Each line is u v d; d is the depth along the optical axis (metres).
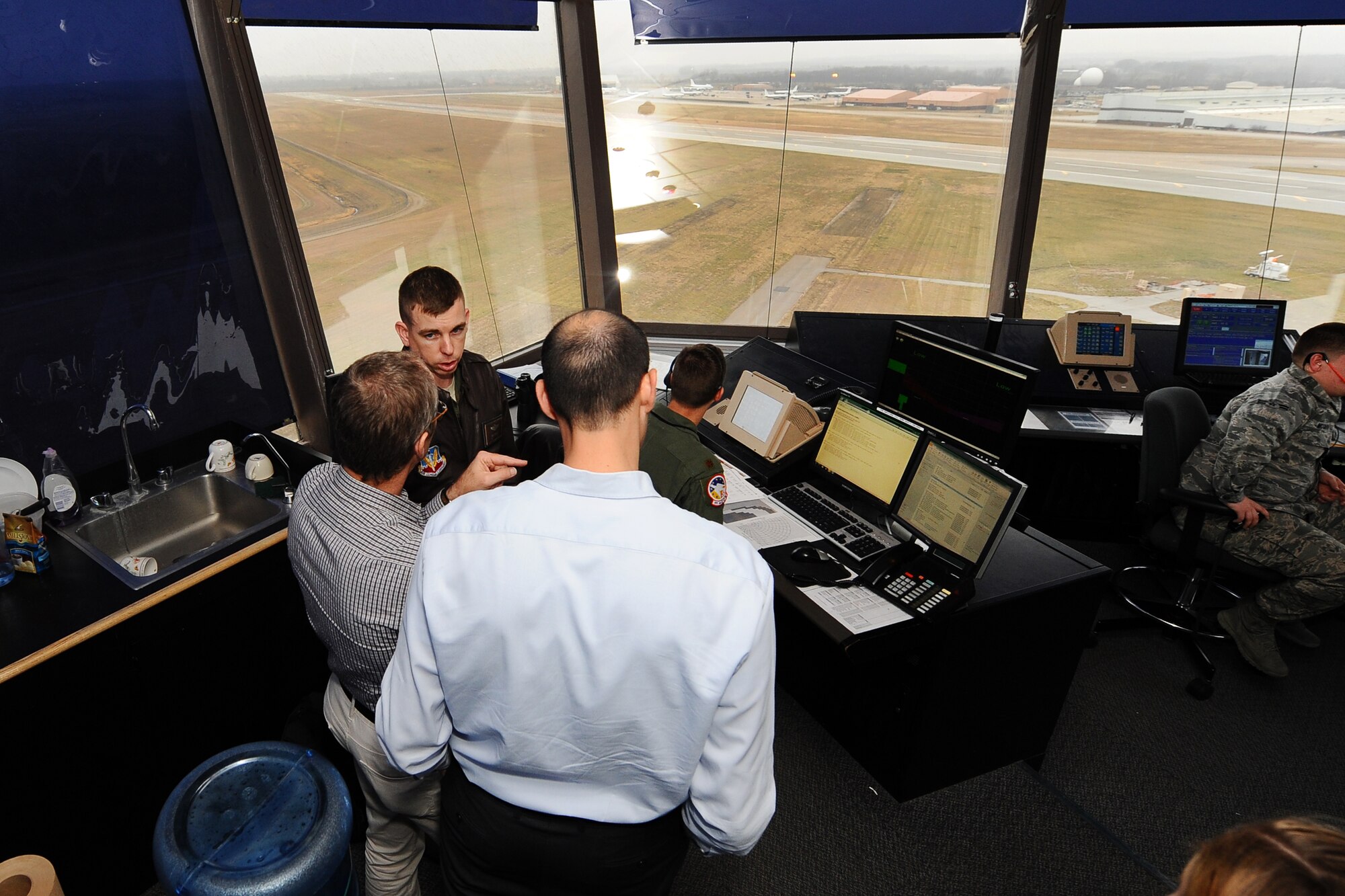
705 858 2.08
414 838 1.70
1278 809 2.29
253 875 1.43
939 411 2.40
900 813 2.24
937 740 2.18
